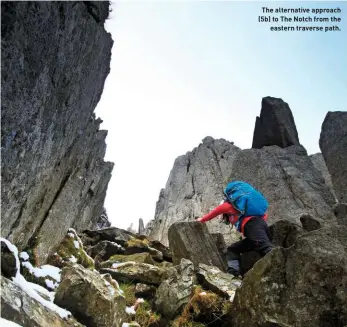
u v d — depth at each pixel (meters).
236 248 8.20
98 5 7.35
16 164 5.12
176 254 8.20
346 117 13.16
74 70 6.73
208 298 6.01
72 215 9.18
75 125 8.00
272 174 14.20
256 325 5.05
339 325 4.45
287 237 8.03
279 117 17.39
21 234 6.36
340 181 11.99
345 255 4.82
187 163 30.98
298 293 4.84
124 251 10.94
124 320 5.75
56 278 6.34
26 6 4.50
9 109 4.51
